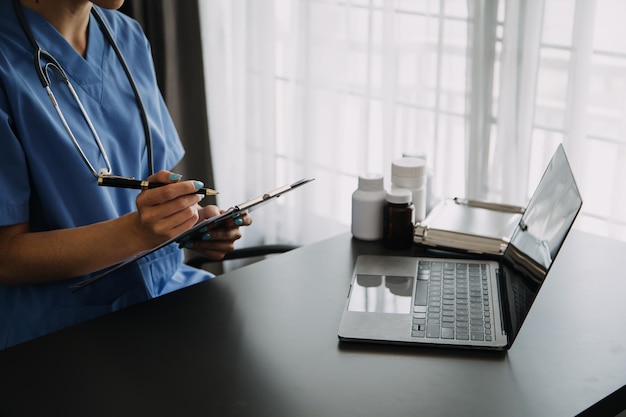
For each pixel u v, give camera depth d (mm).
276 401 973
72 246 1295
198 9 2584
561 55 1864
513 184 1991
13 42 1351
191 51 2627
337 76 2451
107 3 1335
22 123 1312
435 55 2150
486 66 1980
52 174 1355
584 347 1088
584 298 1231
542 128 1942
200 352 1087
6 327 1351
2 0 1373
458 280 1289
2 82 1298
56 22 1412
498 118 1976
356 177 2520
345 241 1474
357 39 2371
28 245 1293
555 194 1195
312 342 1108
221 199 2896
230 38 2760
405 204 1414
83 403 978
